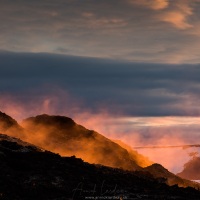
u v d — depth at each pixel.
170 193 107.31
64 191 97.00
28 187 94.81
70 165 114.62
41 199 91.19
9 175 99.62
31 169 106.00
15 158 111.69
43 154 118.38
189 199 102.81
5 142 123.62
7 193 89.81
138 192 104.38
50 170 107.38
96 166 123.00
